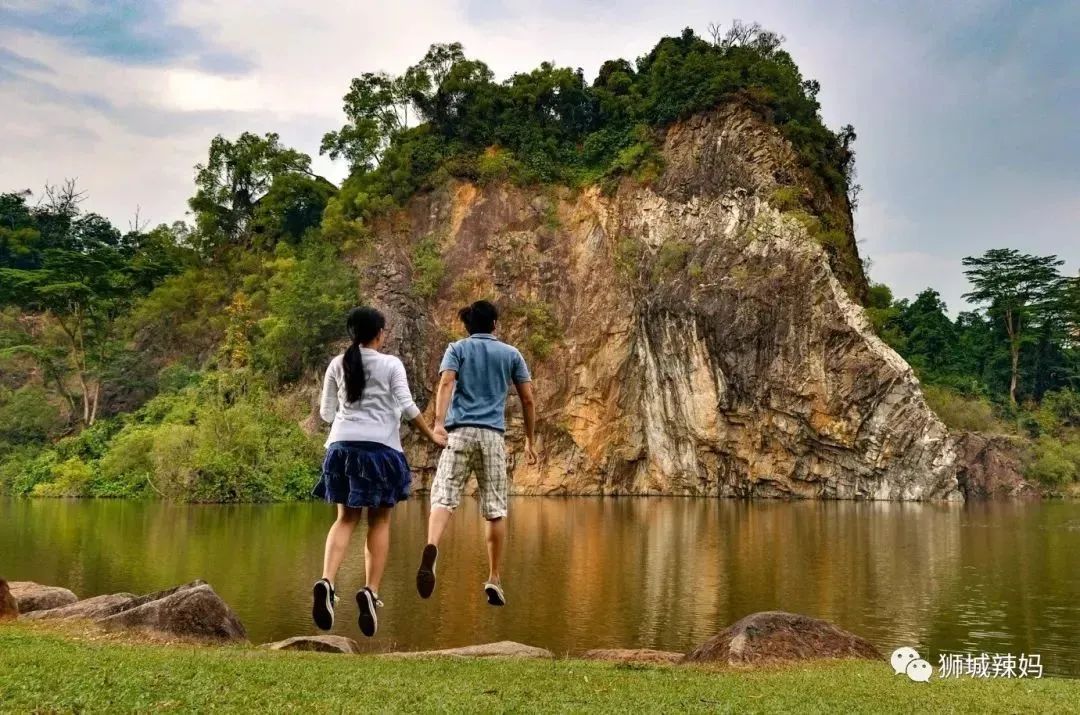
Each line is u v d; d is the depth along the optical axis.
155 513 39.31
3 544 27.31
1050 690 8.77
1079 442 72.12
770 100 67.75
